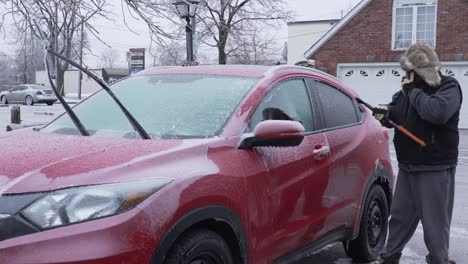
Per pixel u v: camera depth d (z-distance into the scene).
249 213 3.42
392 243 4.66
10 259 2.52
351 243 5.13
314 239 4.23
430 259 4.39
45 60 3.89
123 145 3.27
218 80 4.20
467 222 6.83
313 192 4.14
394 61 22.73
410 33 22.53
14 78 42.22
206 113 3.79
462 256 5.52
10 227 2.60
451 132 4.23
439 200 4.27
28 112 24.88
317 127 4.42
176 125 3.73
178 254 2.92
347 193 4.66
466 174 10.84
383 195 5.39
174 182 2.94
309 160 4.11
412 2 22.36
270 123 3.46
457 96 4.12
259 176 3.54
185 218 2.91
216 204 3.13
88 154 3.10
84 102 4.45
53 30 6.67
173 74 4.50
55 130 4.02
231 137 3.55
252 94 3.90
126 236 2.66
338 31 23.52
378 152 5.25
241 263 3.38
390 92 22.98
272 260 3.71
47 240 2.57
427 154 4.24
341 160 4.55
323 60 23.84
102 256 2.58
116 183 2.80
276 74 4.25
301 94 4.44
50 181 2.78
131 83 4.52
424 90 4.24
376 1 22.86
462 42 21.64
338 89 5.06
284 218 3.81
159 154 3.11
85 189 2.74
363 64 23.22
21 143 3.44
